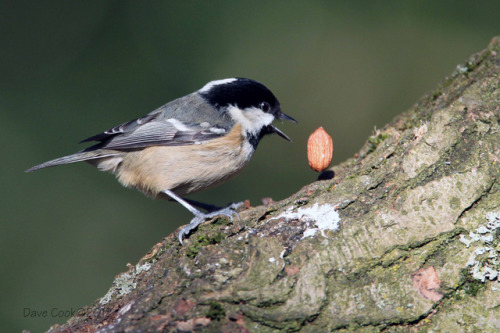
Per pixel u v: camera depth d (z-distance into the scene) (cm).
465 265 539
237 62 1540
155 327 495
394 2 1590
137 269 610
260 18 1598
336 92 1518
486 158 578
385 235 548
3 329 1172
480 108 615
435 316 531
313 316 508
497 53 771
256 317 501
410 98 1477
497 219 551
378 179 594
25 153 1401
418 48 1525
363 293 524
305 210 587
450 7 1557
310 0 1614
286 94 1505
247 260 534
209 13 1603
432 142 589
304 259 532
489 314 528
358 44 1552
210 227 621
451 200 559
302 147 1484
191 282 525
